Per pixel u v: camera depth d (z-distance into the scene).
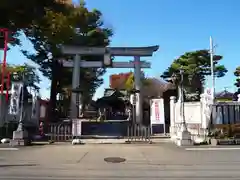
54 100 31.67
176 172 9.93
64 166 11.10
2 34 19.88
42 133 21.70
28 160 12.55
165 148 16.64
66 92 39.16
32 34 26.98
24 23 23.05
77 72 28.22
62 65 30.42
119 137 21.75
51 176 9.06
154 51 28.94
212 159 12.91
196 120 20.62
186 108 21.27
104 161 12.37
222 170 10.30
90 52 28.45
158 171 10.12
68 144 18.70
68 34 26.19
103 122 31.78
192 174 9.56
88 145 18.12
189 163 11.90
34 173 9.57
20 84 21.20
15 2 20.70
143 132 22.48
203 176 9.22
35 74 37.03
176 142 18.73
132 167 10.97
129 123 30.23
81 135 22.03
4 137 20.19
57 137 20.66
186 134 18.02
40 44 30.42
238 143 18.02
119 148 16.66
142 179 8.71
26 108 22.81
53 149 16.22
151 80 36.66
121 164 11.66
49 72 34.69
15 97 21.00
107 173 9.70
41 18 23.44
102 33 34.66
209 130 19.23
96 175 9.33
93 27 34.25
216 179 8.76
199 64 39.50
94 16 32.69
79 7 28.86
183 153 14.77
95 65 28.61
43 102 26.78
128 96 39.00
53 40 26.31
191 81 36.97
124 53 28.77
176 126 21.31
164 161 12.41
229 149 16.12
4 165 11.24
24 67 33.88
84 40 32.44
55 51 28.97
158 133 24.84
